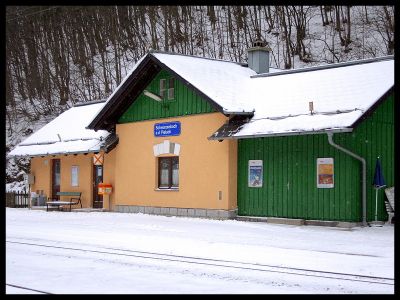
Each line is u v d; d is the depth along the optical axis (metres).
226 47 54.62
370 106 18.30
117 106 25.94
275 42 52.88
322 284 9.99
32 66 57.94
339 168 18.95
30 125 50.84
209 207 22.16
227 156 21.56
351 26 50.81
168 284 9.92
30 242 15.73
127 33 60.19
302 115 19.80
